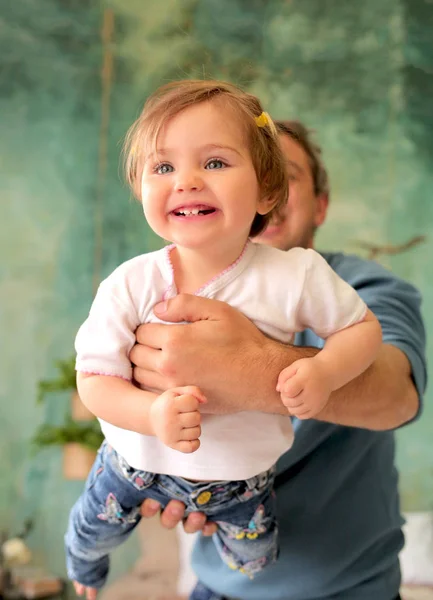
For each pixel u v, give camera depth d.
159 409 1.03
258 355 1.12
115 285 1.17
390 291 1.61
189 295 1.14
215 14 4.57
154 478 1.20
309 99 4.59
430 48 4.65
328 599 1.59
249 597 1.62
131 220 4.45
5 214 4.36
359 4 4.64
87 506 1.31
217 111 1.09
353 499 1.61
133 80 4.53
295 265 1.16
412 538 3.95
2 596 3.88
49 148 4.44
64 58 4.48
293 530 1.58
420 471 4.34
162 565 4.07
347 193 4.56
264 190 1.17
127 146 1.24
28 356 4.29
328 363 1.10
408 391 1.43
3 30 4.41
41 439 3.64
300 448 1.58
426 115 4.62
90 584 1.44
